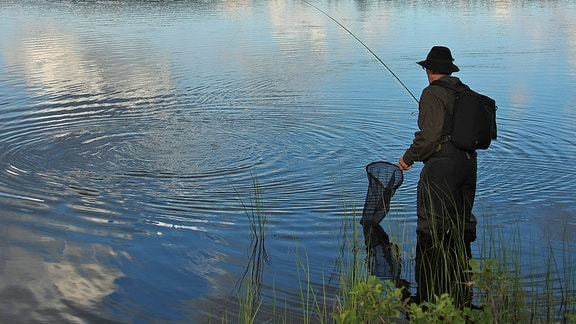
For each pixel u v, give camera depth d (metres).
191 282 4.65
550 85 11.94
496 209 6.05
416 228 5.65
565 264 4.81
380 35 19.53
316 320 4.11
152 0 33.69
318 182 6.96
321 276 4.73
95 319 4.15
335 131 9.10
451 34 19.52
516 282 4.22
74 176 7.05
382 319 3.49
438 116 5.31
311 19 24.61
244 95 11.43
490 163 7.50
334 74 13.34
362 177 7.13
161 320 4.14
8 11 27.22
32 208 6.05
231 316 4.18
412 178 7.05
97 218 5.86
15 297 4.41
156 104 10.71
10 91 11.58
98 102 10.77
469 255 5.04
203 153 8.02
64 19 24.27
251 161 7.73
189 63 14.74
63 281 4.66
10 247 5.21
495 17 24.47
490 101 5.38
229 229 5.64
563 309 4.11
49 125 9.26
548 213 5.92
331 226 5.72
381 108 10.45
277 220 5.85
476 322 3.46
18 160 7.59
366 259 5.00
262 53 16.23
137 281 4.67
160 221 5.81
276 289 4.53
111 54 15.98
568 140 8.41
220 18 24.91
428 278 4.69
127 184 6.82
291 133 8.98
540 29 20.44
